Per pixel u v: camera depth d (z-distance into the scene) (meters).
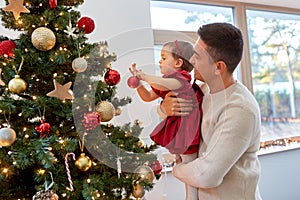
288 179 2.49
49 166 0.84
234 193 1.05
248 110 1.03
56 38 1.01
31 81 1.01
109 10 1.84
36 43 0.94
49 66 0.99
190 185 1.11
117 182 0.99
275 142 2.57
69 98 0.97
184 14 2.30
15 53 0.94
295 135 2.74
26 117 0.97
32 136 0.95
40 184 0.93
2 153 0.90
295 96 2.80
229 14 2.51
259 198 1.14
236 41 1.08
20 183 1.02
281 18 2.79
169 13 2.24
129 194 1.05
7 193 0.97
